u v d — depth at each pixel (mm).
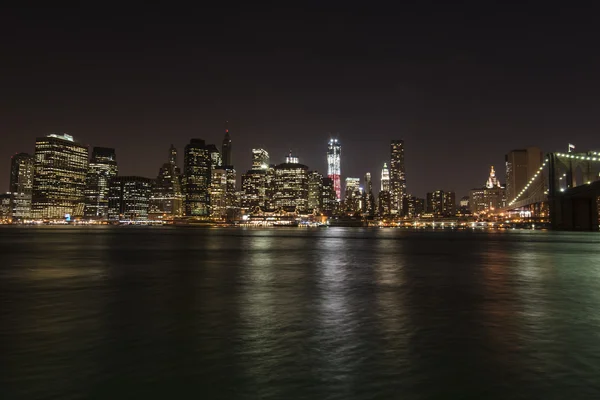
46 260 52062
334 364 12906
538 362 13023
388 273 38125
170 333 16547
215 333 16531
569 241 117750
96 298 24547
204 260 52906
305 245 98938
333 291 27281
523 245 96938
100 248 80750
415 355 13719
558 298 24500
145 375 12070
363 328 17266
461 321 18469
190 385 11383
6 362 13141
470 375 12000
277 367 12680
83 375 12070
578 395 10719
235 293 26422
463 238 153750
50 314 20062
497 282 31797
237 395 10773
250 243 108938
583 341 15273
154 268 42406
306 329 17125
